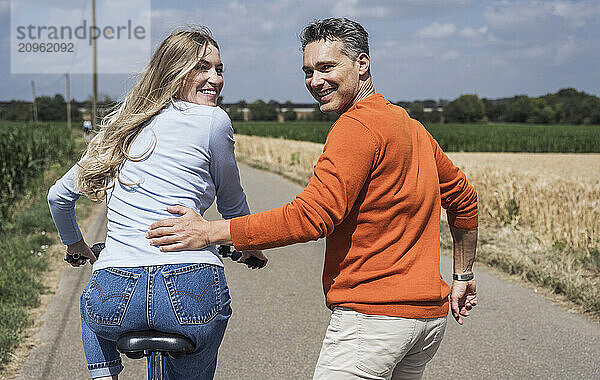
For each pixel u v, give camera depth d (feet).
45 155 61.16
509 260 23.91
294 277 23.39
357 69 7.48
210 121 7.27
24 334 16.52
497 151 165.17
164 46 7.48
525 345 15.93
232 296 20.71
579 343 16.06
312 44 7.48
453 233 8.66
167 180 7.09
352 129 6.93
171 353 6.82
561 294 20.57
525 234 28.94
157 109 7.29
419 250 7.23
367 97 7.51
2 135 46.26
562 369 14.37
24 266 22.88
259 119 403.54
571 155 136.87
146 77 7.51
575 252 25.67
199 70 7.61
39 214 32.71
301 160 78.43
